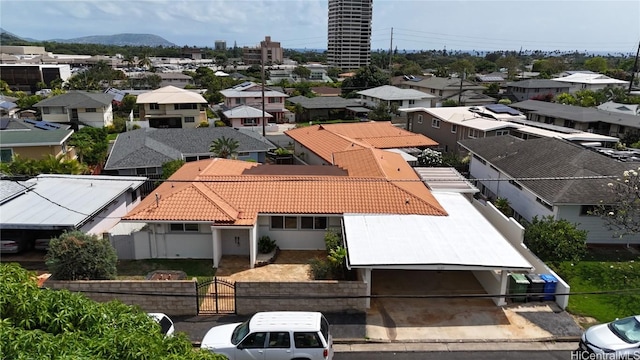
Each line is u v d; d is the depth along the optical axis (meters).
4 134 41.22
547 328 17.50
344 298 17.34
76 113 63.53
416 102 79.38
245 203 23.88
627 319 15.79
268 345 14.26
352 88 101.12
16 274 7.56
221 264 22.64
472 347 16.48
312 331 14.32
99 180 29.38
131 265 22.50
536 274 20.14
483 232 21.20
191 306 18.25
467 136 46.50
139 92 90.94
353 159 31.98
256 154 45.41
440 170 32.62
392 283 20.75
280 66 168.38
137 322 7.72
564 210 24.03
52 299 7.39
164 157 38.81
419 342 16.73
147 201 24.42
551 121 57.84
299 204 23.86
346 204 23.86
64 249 18.73
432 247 19.45
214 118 78.06
